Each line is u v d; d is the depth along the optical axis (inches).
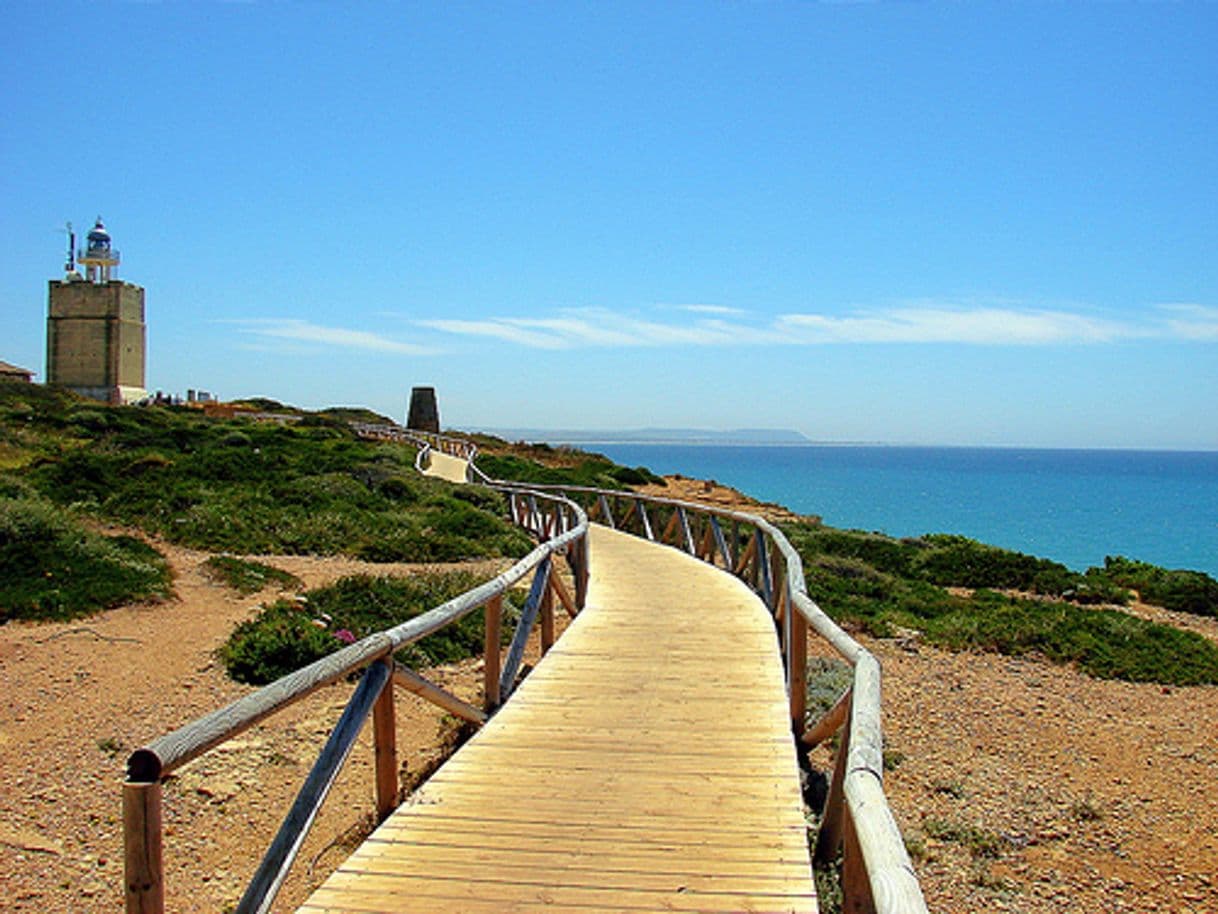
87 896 193.0
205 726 127.8
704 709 273.7
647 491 1429.6
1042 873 253.4
